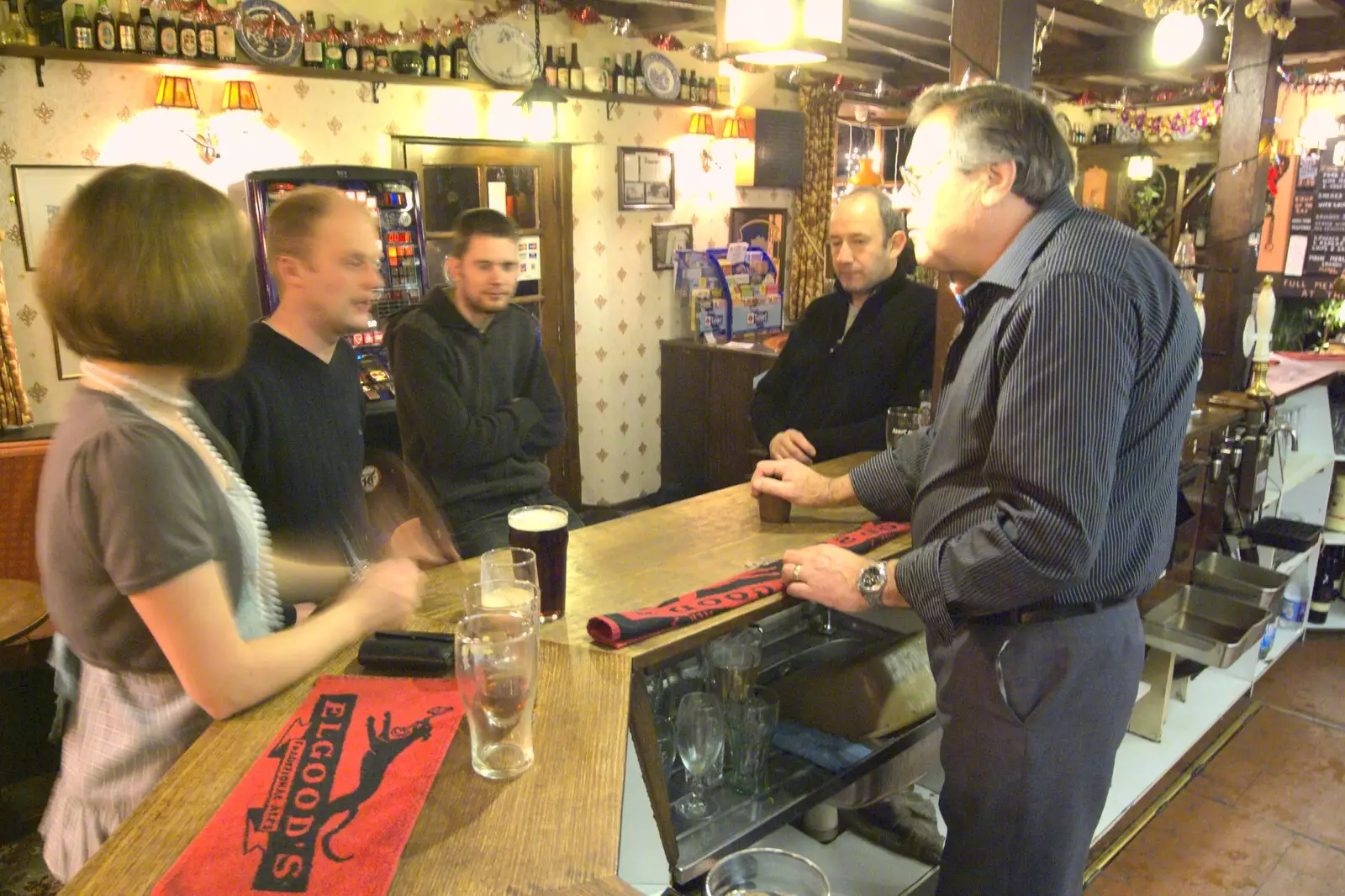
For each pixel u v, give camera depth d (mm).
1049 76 5848
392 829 909
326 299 1842
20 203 3381
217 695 1040
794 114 5883
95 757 1139
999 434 1308
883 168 6754
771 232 6164
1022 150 1354
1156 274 1320
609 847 898
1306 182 5484
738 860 1022
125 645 1086
